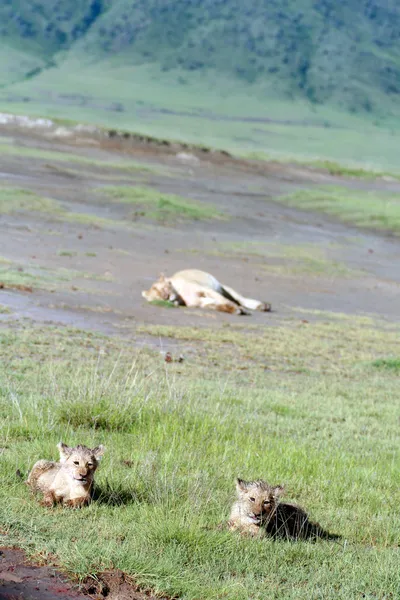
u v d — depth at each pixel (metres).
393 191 73.25
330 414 14.23
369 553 7.04
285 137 149.88
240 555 6.43
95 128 69.25
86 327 19.47
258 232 45.03
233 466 9.34
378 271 39.47
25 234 33.84
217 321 23.70
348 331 25.00
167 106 180.00
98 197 45.66
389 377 19.64
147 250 35.16
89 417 10.54
